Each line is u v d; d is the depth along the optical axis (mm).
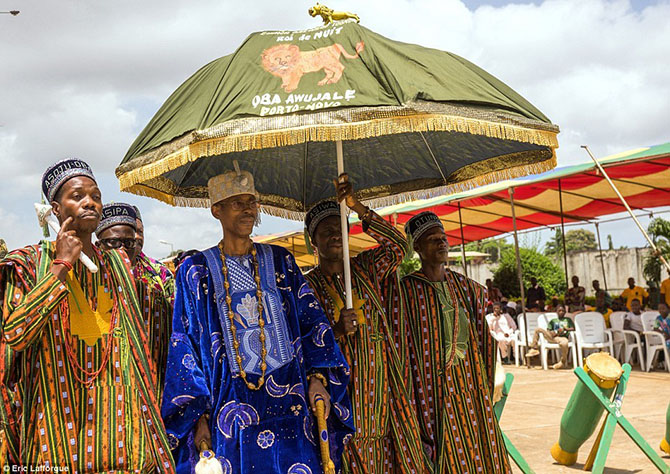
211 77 3461
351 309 4039
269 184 4898
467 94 3322
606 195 16234
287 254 3826
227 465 3314
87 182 3139
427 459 4465
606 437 5910
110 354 3092
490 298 19188
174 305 3477
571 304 17922
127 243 4090
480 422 4641
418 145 4824
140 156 3432
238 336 3502
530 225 20891
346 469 4023
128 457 2990
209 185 3711
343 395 3709
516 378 13531
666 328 13594
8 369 2928
